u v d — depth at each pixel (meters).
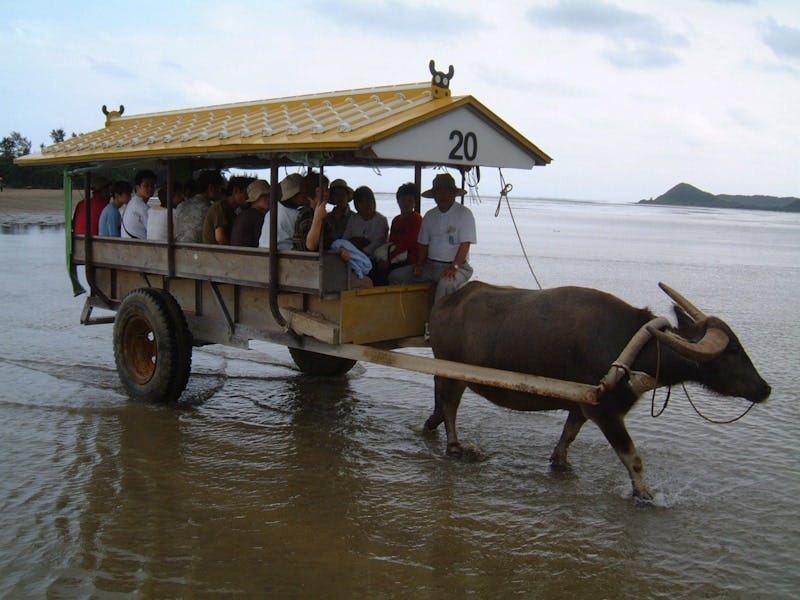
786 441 7.78
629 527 5.78
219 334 8.06
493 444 7.55
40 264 20.02
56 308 13.91
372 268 7.70
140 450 7.09
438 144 6.37
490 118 6.76
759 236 57.81
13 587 4.75
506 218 84.44
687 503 6.22
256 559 5.17
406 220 7.80
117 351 8.63
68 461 6.77
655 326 5.98
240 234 7.56
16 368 9.73
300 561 5.16
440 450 7.34
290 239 7.28
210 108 9.06
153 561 5.11
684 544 5.54
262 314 7.55
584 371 6.12
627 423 8.32
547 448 7.45
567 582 5.01
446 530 5.68
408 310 7.26
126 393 8.80
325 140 5.92
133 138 8.55
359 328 6.84
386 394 9.17
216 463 6.86
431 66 6.43
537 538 5.59
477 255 27.56
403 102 6.60
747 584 5.01
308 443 7.45
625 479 6.71
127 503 5.96
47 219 37.59
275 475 6.63
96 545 5.29
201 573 4.97
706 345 5.73
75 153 8.84
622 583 5.00
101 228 9.27
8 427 7.58
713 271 24.69
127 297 8.38
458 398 7.15
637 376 6.02
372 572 5.05
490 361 6.56
